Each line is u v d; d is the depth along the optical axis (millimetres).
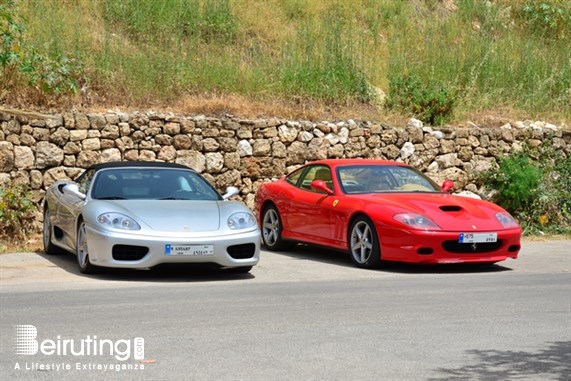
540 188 19109
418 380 6520
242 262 11570
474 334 8188
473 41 24141
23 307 9180
